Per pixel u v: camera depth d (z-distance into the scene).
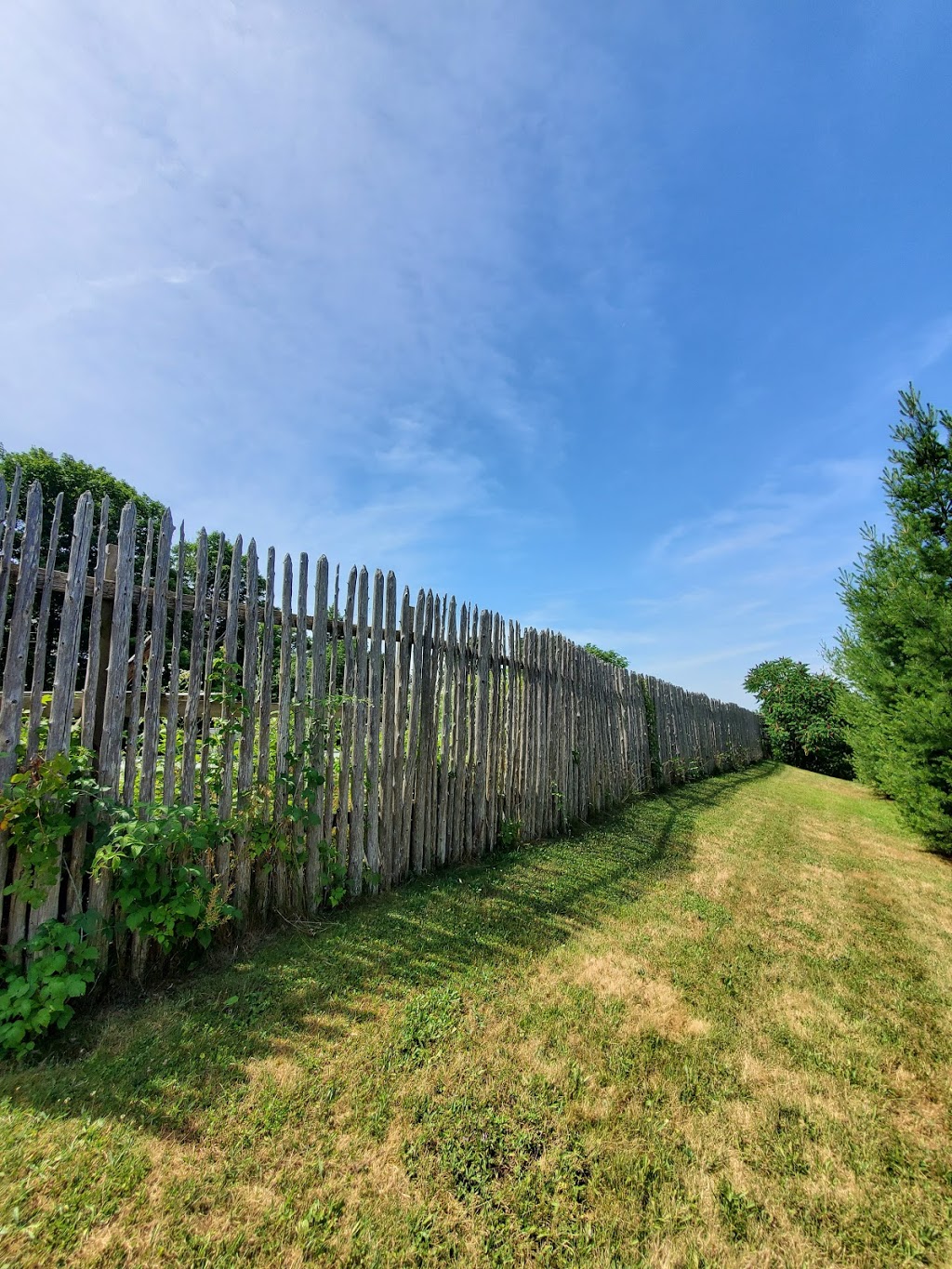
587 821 7.52
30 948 2.43
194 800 3.27
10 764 2.51
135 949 2.83
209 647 3.36
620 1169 1.96
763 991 3.25
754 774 14.99
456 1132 2.05
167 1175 1.77
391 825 4.52
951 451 7.02
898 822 8.20
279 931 3.51
